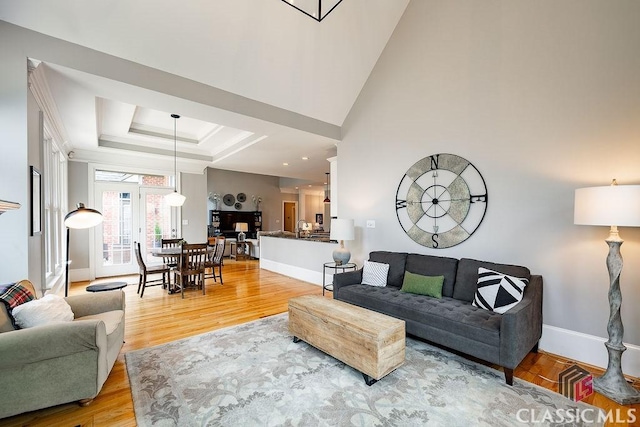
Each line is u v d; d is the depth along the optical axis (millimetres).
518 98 2963
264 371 2367
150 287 5250
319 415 1851
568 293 2674
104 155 5988
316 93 4281
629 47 2361
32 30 2492
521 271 2744
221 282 5512
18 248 2416
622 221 1939
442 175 3578
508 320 2172
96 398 2037
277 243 6652
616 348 2143
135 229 6500
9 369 1714
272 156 6285
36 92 2809
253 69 3594
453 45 3484
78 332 1876
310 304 2785
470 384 2197
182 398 2018
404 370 2395
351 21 3732
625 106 2385
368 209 4512
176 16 2854
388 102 4219
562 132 2695
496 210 3125
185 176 7152
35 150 2766
